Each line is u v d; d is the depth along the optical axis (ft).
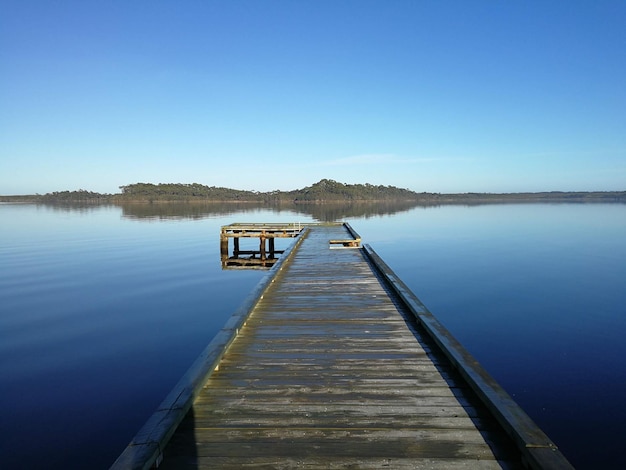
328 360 10.64
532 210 218.79
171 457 6.56
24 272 46.34
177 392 8.20
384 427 7.41
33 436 14.52
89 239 77.10
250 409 8.09
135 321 28.50
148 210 198.70
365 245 33.09
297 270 24.27
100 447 13.89
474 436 7.08
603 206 284.20
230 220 125.90
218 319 29.09
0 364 20.86
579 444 14.28
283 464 6.38
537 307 31.73
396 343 11.90
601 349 22.82
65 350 22.86
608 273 45.44
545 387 18.38
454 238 81.51
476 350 22.89
